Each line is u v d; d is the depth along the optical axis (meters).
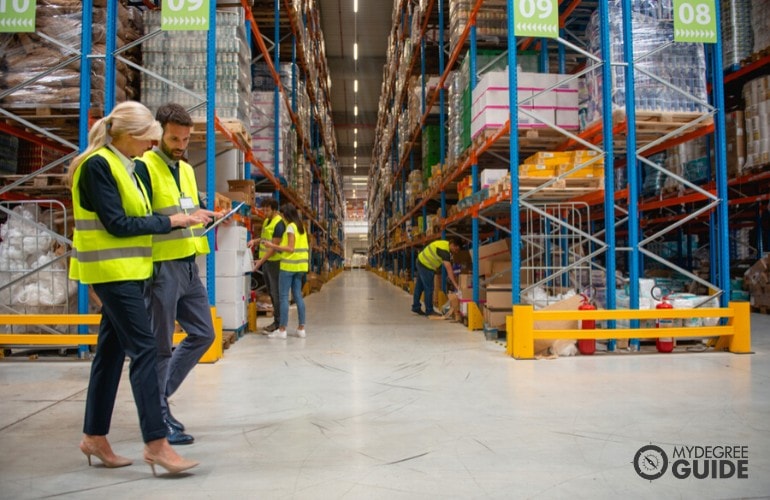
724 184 5.22
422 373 4.25
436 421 2.97
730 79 8.42
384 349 5.42
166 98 5.97
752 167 7.74
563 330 4.83
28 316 4.73
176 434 2.64
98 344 2.37
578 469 2.28
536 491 2.06
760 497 2.01
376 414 3.13
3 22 4.81
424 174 11.84
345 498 2.02
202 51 6.03
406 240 15.30
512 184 5.08
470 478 2.19
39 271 5.02
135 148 2.32
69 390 3.77
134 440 2.71
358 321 7.97
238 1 6.78
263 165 8.77
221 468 2.33
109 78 4.89
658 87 5.33
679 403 3.29
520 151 7.00
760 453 2.44
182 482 2.18
